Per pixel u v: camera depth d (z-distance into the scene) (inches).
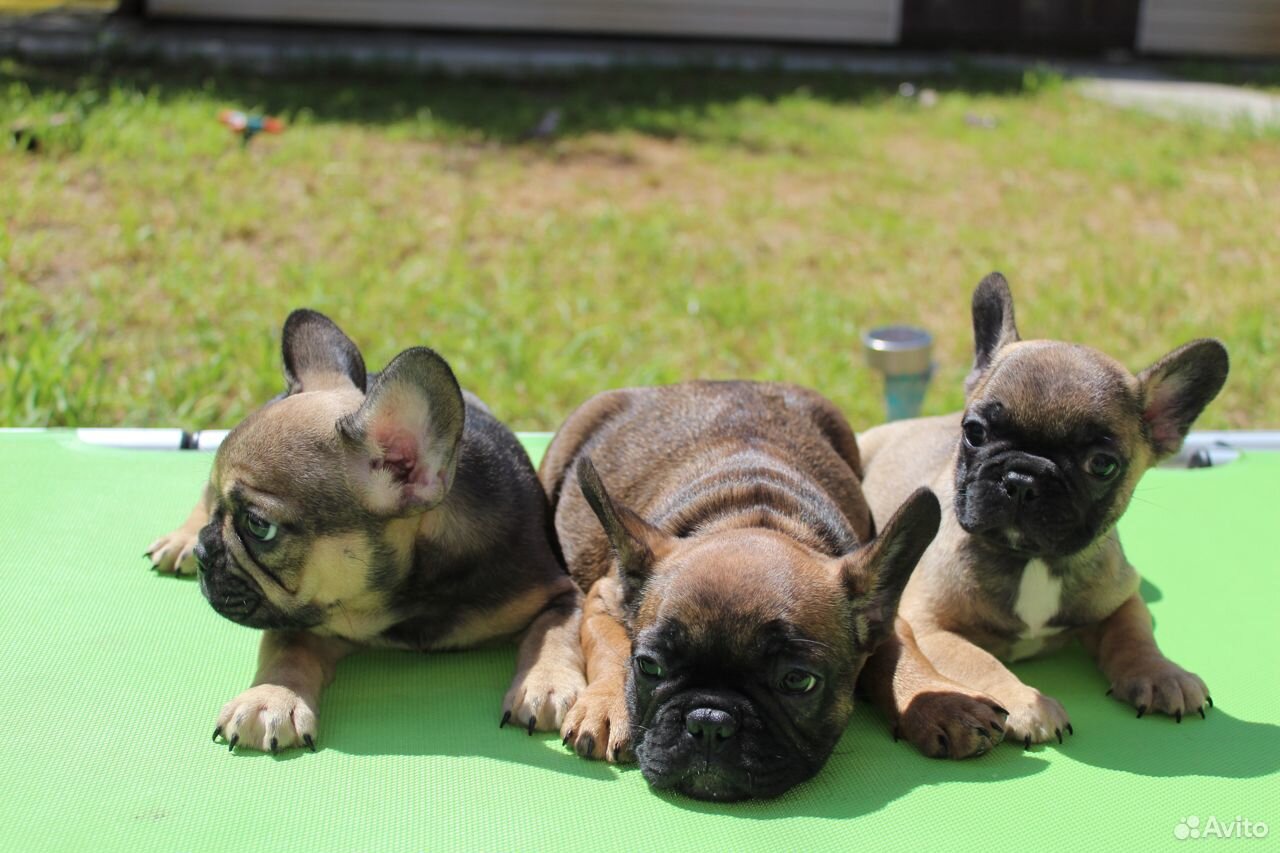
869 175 103.1
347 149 97.8
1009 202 97.0
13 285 65.8
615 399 42.4
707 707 30.8
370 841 30.5
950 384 65.3
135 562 39.9
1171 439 36.5
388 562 34.4
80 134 89.2
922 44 160.7
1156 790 32.4
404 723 34.2
